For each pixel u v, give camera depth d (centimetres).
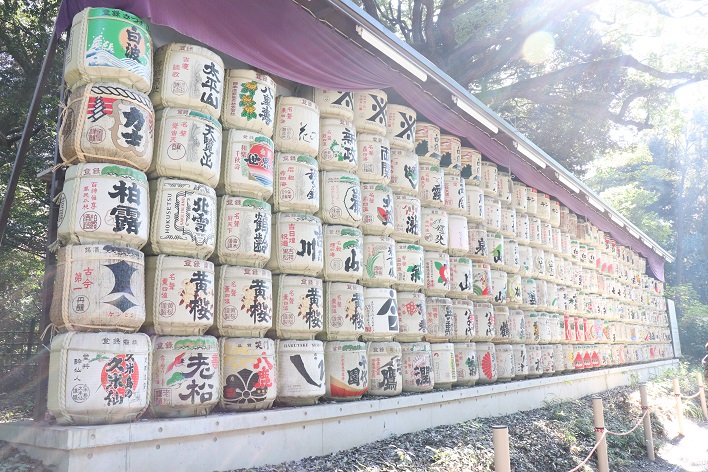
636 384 1555
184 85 557
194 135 549
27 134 600
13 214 1227
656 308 2166
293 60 664
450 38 1895
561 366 1271
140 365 473
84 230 470
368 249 765
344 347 691
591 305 1520
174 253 537
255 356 567
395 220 823
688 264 3866
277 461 558
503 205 1128
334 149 733
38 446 446
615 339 1664
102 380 447
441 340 873
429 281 873
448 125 942
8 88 1190
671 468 892
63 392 440
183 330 527
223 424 507
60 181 534
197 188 545
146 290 524
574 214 1513
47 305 517
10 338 1345
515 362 1084
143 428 450
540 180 1271
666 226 3506
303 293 641
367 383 711
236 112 613
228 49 599
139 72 513
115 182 482
